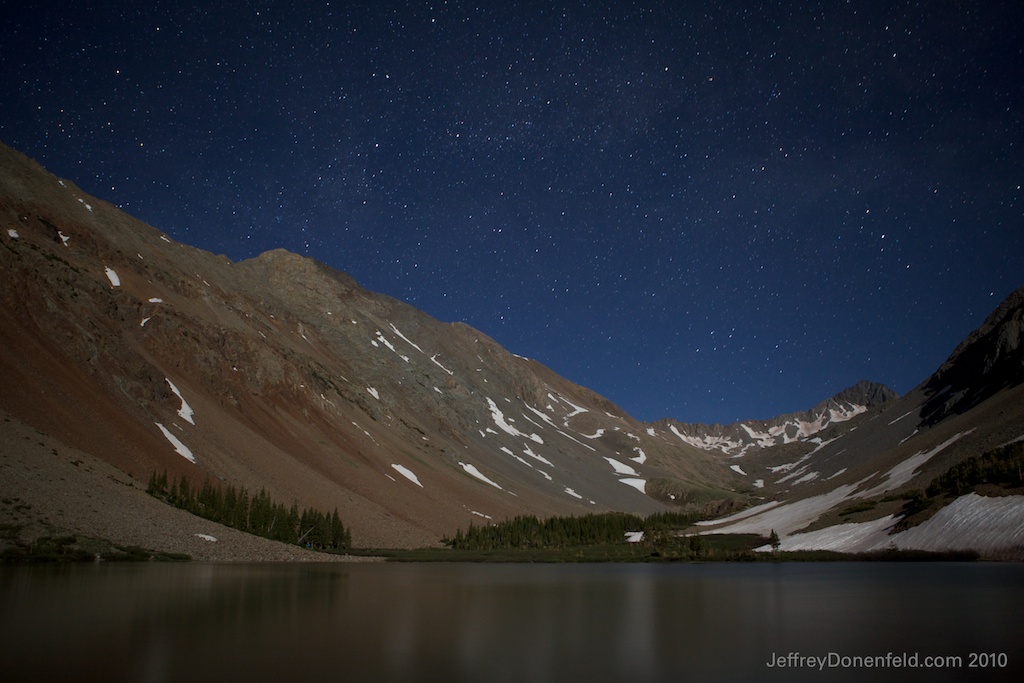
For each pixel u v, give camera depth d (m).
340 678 17.16
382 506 106.25
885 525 72.00
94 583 35.34
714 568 64.88
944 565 52.06
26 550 44.19
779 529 97.50
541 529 113.56
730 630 24.81
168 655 19.30
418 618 27.73
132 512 57.62
